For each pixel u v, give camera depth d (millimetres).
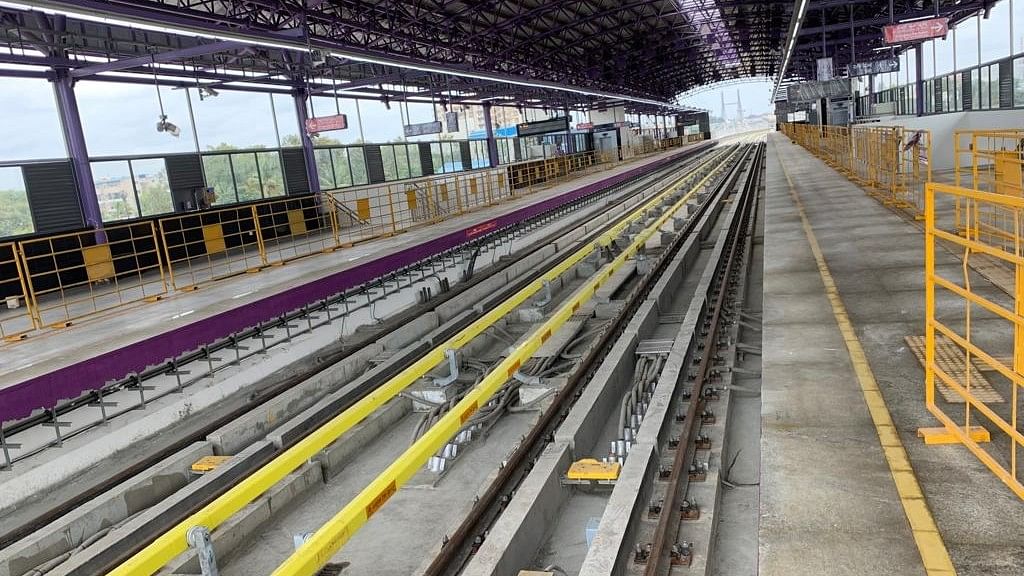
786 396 5004
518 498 4918
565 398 7270
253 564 5445
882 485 3719
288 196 24969
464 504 5953
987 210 10992
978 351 3646
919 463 3893
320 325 11562
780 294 7957
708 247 16250
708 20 43969
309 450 4969
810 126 41938
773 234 12211
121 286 16922
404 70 32438
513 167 34875
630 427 6438
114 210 20750
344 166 31016
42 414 8250
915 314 6598
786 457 4133
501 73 26438
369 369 9719
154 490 6703
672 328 9844
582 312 10758
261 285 13508
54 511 6332
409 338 11547
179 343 9844
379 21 25953
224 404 9359
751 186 26297
